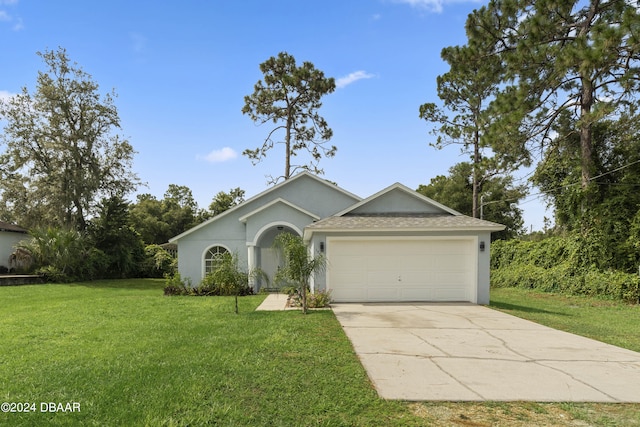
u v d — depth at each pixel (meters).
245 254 19.39
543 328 8.62
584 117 15.23
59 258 23.30
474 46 20.91
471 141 29.28
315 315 10.12
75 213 26.91
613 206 17.06
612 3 15.80
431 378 5.15
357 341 7.17
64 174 25.52
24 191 27.41
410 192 15.05
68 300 14.05
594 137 19.91
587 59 13.71
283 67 31.83
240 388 4.72
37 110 26.16
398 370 5.47
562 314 11.48
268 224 18.20
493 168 20.02
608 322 10.22
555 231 22.30
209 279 11.59
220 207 50.31
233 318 9.72
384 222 13.37
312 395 4.53
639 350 6.90
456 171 41.44
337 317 9.83
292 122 33.22
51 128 26.25
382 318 9.70
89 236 26.59
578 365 5.80
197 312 10.81
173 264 27.89
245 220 18.44
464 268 13.04
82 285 22.02
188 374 5.19
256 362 5.76
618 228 16.67
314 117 33.06
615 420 3.98
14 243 26.72
